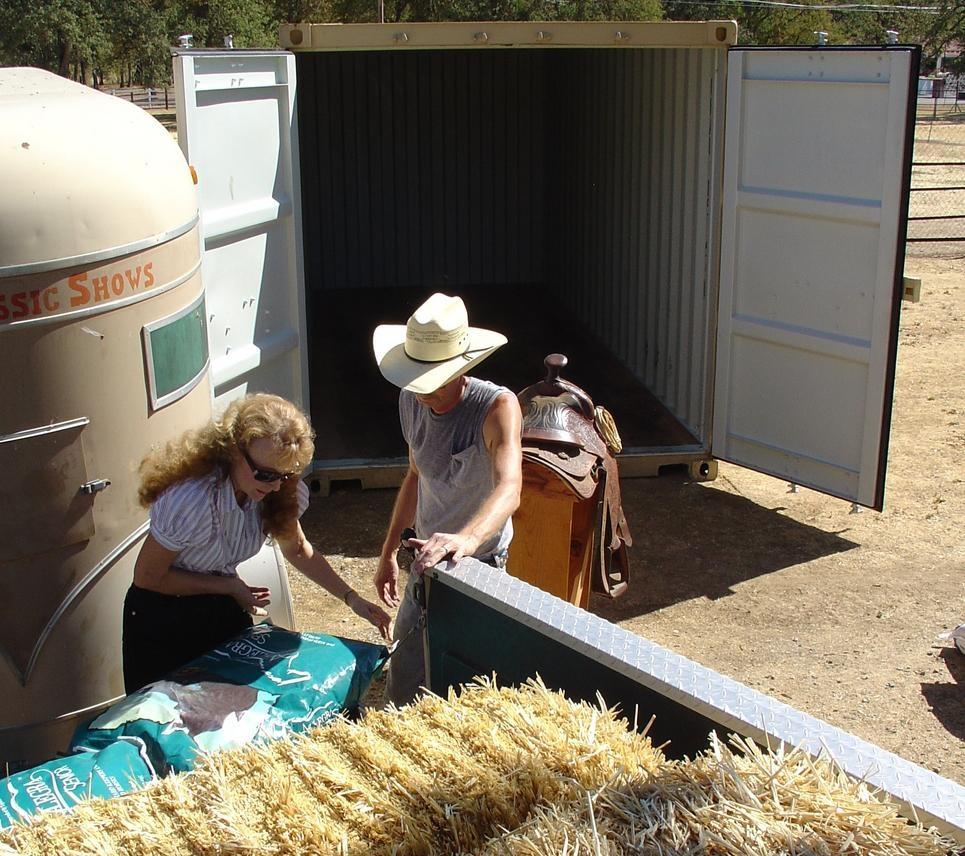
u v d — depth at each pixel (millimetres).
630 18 37406
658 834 1783
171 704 2619
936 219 17641
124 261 3676
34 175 3459
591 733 2137
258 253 6316
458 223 13195
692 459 7297
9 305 3430
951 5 42531
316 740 2268
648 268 8617
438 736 2207
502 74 12797
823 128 6230
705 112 7105
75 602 3807
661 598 5742
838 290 6332
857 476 6465
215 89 5734
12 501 3586
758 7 40000
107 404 3719
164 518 2932
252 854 1908
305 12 40469
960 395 9164
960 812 1818
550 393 4695
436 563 2787
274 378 6668
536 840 1800
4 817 2287
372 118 12750
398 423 8102
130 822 2016
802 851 1682
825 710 4719
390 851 1912
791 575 5992
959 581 5898
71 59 37688
